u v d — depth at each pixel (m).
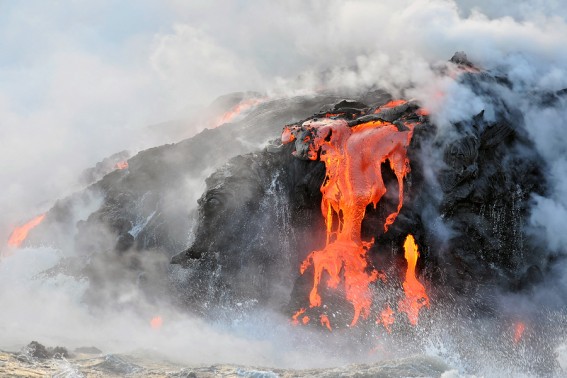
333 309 25.64
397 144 27.00
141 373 18.44
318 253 26.86
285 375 18.78
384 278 26.25
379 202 26.80
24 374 16.56
